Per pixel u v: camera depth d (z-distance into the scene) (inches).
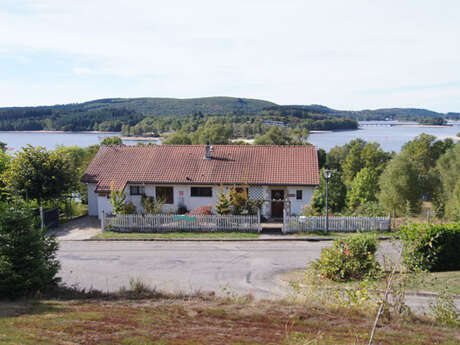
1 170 1187.9
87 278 637.3
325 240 916.6
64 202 1220.5
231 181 1125.1
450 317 392.8
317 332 337.7
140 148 1315.2
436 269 639.1
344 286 562.9
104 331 324.5
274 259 756.0
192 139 3870.6
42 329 326.6
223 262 735.7
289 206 1133.7
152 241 919.0
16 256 468.8
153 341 300.8
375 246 626.5
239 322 362.9
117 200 1080.8
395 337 329.4
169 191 1168.8
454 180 1798.7
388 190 1599.4
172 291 546.6
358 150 2960.1
